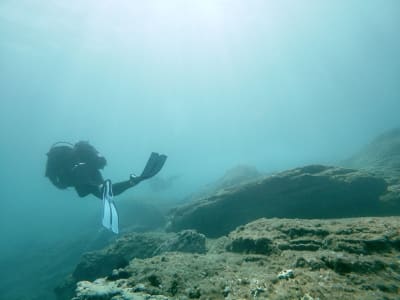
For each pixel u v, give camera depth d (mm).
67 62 62688
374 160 14672
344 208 7480
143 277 3406
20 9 37188
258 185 8414
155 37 59844
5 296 14914
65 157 4922
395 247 3301
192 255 4328
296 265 3264
